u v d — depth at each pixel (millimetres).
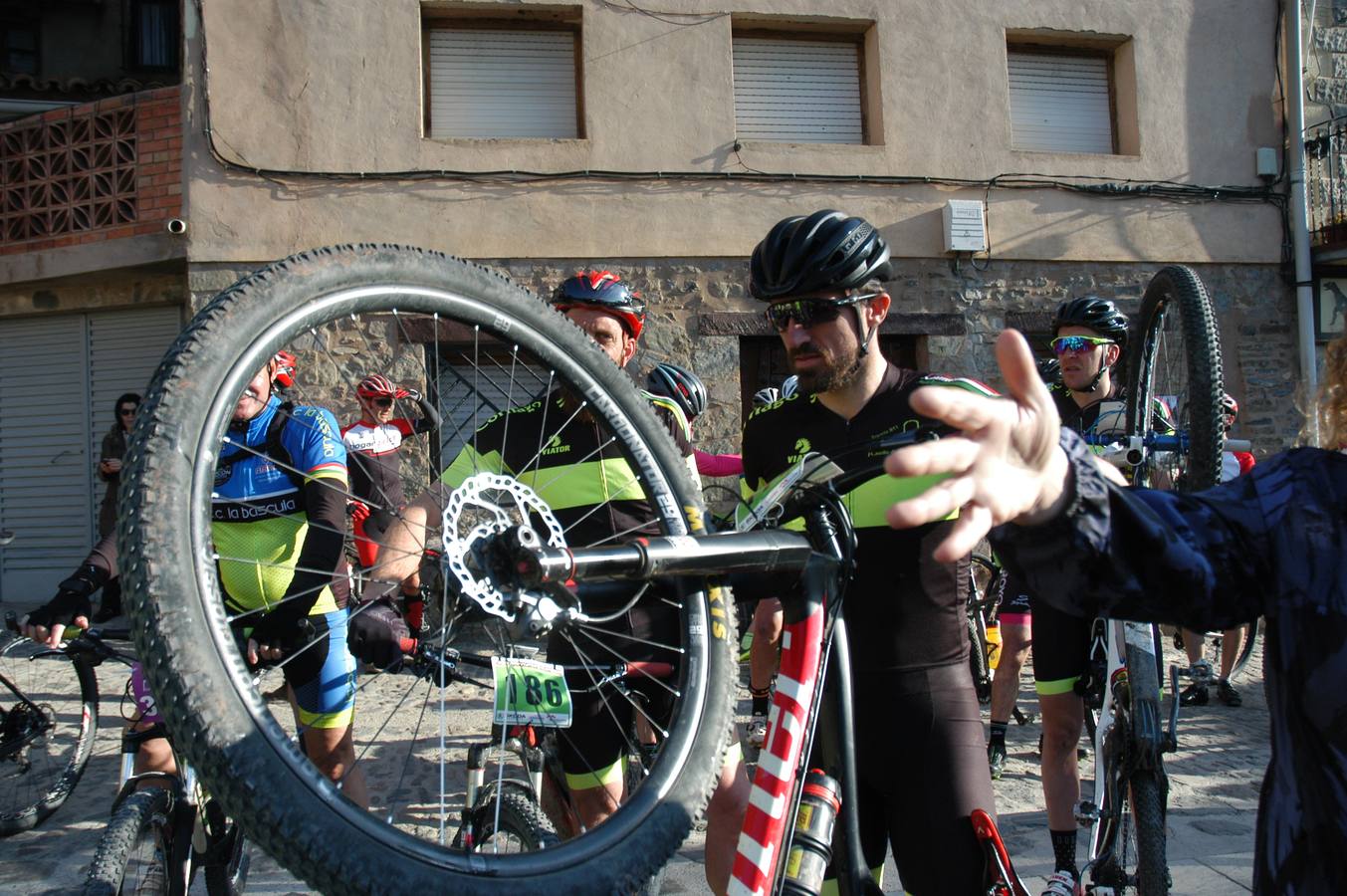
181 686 1249
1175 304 3070
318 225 7441
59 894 3359
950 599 2045
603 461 2516
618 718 2455
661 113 7848
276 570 2561
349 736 2670
